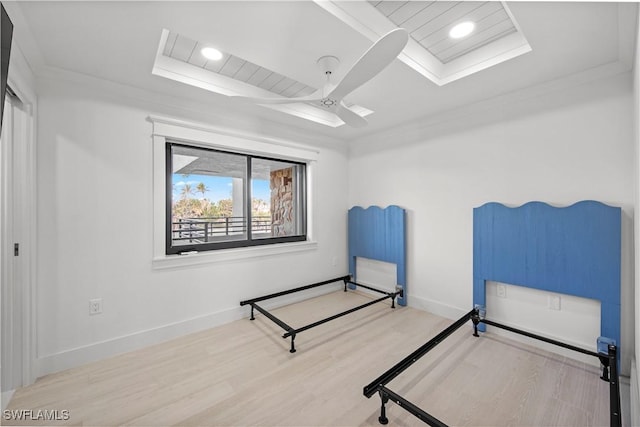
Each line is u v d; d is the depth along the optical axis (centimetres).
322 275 370
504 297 252
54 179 197
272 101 195
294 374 195
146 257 235
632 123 188
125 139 225
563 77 214
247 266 298
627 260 192
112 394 174
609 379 174
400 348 229
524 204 234
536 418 154
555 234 217
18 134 179
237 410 161
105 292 217
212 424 151
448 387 180
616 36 162
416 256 319
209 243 281
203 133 264
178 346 233
